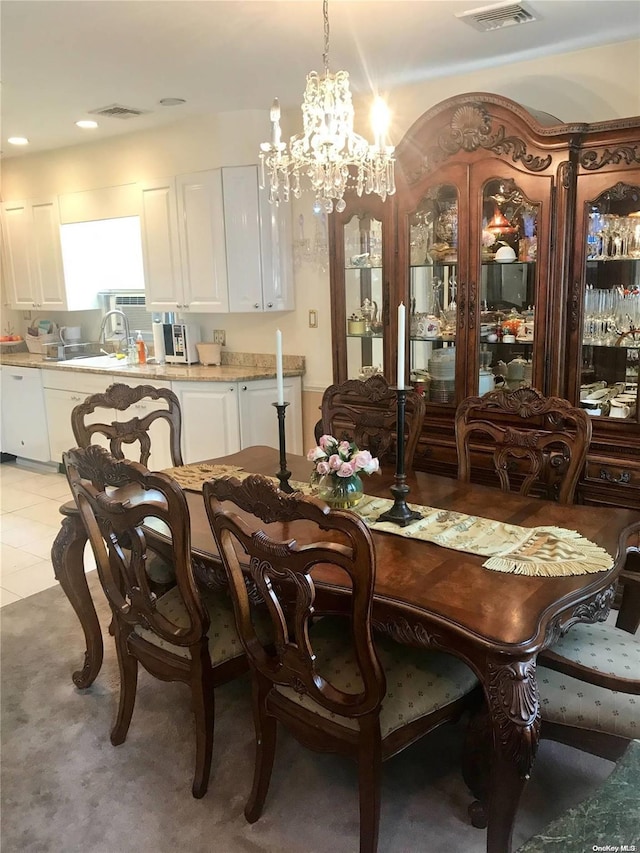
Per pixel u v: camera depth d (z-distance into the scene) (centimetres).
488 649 141
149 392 298
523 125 286
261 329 461
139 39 276
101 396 283
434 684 173
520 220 304
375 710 153
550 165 283
